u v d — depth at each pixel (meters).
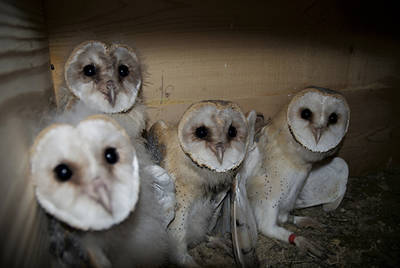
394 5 0.52
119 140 0.23
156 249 0.34
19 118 0.19
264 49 0.46
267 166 0.43
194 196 0.37
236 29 0.44
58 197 0.21
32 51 0.26
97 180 0.22
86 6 0.36
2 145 0.15
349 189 0.55
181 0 0.40
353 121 0.56
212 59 0.44
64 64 0.33
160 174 0.32
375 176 0.59
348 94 0.54
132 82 0.36
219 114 0.33
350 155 0.57
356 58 0.53
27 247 0.16
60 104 0.34
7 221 0.14
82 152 0.22
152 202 0.31
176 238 0.37
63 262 0.23
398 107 0.58
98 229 0.22
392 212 0.49
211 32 0.43
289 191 0.44
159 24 0.40
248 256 0.38
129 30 0.39
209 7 0.42
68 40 0.36
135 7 0.38
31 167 0.20
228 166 0.34
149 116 0.43
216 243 0.42
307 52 0.49
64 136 0.21
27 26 0.25
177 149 0.35
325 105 0.38
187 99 0.44
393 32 0.54
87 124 0.22
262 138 0.44
